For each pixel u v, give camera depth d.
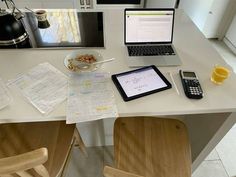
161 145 0.99
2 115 0.73
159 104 0.79
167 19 1.06
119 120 1.09
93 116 0.75
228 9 2.55
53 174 0.88
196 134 1.21
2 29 1.04
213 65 0.98
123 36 1.18
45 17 1.36
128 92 0.82
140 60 0.99
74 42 1.13
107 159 1.47
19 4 2.29
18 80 0.87
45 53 1.03
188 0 2.39
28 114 0.74
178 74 0.93
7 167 0.51
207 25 2.70
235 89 0.86
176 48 1.09
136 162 0.93
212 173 1.42
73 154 1.49
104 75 0.91
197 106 0.79
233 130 1.67
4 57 0.99
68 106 0.77
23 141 0.97
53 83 0.86
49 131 1.02
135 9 1.03
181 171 0.91
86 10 1.46
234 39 2.59
